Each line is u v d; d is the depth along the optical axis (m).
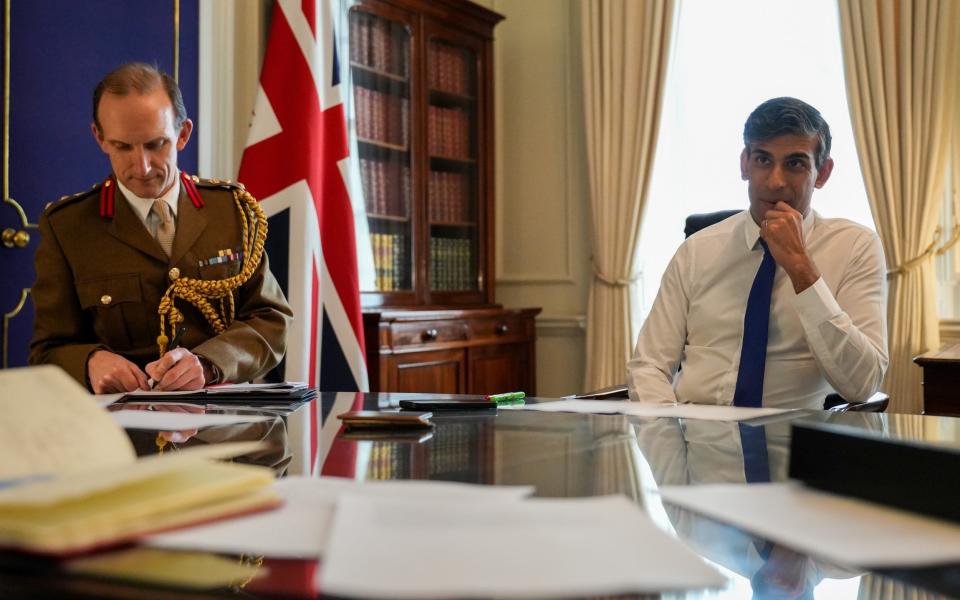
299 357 2.84
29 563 0.45
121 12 2.81
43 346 1.81
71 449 0.66
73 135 2.69
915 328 3.37
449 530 0.50
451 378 3.69
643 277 4.14
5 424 0.65
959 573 0.46
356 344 3.03
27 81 2.57
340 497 0.57
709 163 4.02
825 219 2.05
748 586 0.44
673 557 0.46
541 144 4.48
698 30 4.03
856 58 3.49
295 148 2.93
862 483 0.61
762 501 0.61
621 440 1.00
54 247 1.85
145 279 1.84
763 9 3.89
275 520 0.54
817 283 1.81
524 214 4.54
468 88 4.11
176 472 0.58
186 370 1.55
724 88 3.98
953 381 2.38
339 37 3.39
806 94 3.80
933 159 3.36
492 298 4.21
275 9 3.02
